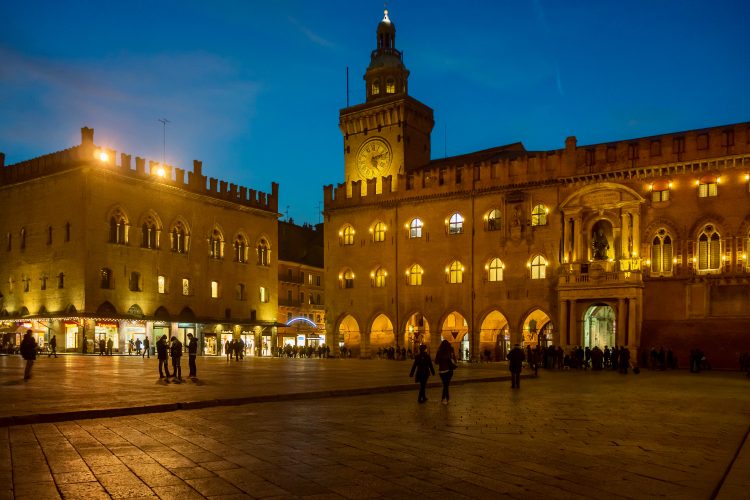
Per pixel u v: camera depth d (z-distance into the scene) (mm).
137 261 66750
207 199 75000
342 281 75438
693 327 54406
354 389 25500
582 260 59938
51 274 64625
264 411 19406
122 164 66188
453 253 68000
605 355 53125
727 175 54969
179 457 12164
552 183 62656
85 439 14102
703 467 11922
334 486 10047
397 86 81938
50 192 65688
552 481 10602
